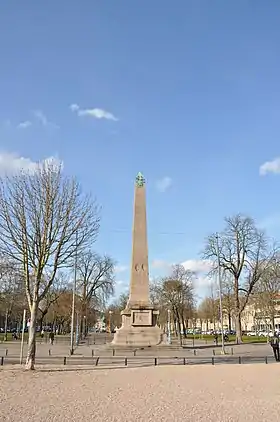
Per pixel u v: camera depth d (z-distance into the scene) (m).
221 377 23.88
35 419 12.85
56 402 15.93
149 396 17.50
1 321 109.44
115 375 24.70
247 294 65.12
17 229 28.55
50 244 28.69
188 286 82.25
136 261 48.69
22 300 74.12
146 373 25.73
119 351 44.25
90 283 75.75
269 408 14.84
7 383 21.00
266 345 61.09
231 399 16.80
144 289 48.28
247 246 64.00
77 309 74.19
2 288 69.25
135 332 47.12
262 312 81.75
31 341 27.17
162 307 85.62
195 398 17.05
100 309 97.19
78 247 38.09
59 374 24.88
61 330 107.19
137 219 49.44
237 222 64.31
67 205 29.89
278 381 22.28
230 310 76.31
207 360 36.41
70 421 12.65
